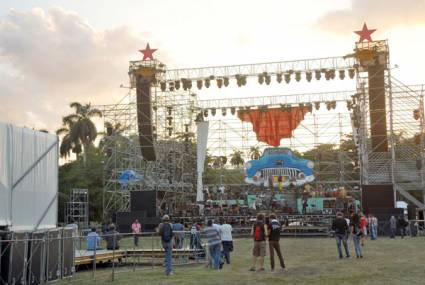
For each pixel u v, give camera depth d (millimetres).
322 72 46125
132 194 43250
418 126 44969
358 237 22609
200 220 42656
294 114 53219
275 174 49219
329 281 15594
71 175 63594
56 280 16656
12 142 16516
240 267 20016
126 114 49125
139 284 15758
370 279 15859
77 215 52594
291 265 20234
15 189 16578
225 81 47812
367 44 43562
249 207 49906
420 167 43688
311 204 48969
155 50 46500
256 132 54156
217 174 61438
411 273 17156
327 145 58094
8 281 14203
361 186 41281
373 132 43125
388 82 43281
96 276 18062
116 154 49812
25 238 15086
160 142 50438
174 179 51875
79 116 77000
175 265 21328
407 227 39250
